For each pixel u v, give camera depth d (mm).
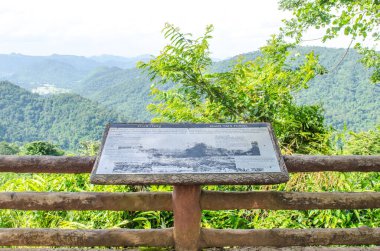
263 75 4609
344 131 4219
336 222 2945
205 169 1928
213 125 2209
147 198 2176
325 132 4488
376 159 2143
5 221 3145
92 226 2971
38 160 2121
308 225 3084
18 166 2111
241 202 2176
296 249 2221
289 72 4773
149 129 2170
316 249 2221
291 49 5672
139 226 2998
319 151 4250
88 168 2139
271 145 2088
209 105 4520
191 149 2039
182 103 4578
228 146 2068
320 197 2195
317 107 4562
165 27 4215
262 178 1902
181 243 2170
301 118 4461
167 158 1979
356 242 2244
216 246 2215
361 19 5477
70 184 3615
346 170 2148
